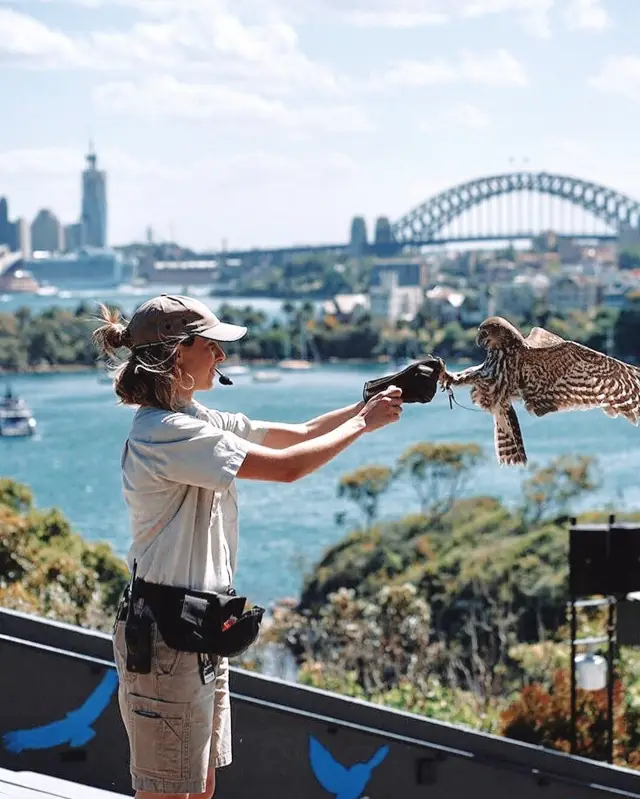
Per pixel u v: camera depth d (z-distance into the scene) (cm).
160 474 336
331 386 8312
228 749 367
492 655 2647
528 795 575
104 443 7550
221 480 332
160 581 339
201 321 346
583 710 1458
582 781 579
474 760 562
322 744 543
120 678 348
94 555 2520
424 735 560
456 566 3603
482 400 366
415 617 2378
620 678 1497
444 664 2412
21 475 6556
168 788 341
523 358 363
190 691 338
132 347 347
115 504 5800
